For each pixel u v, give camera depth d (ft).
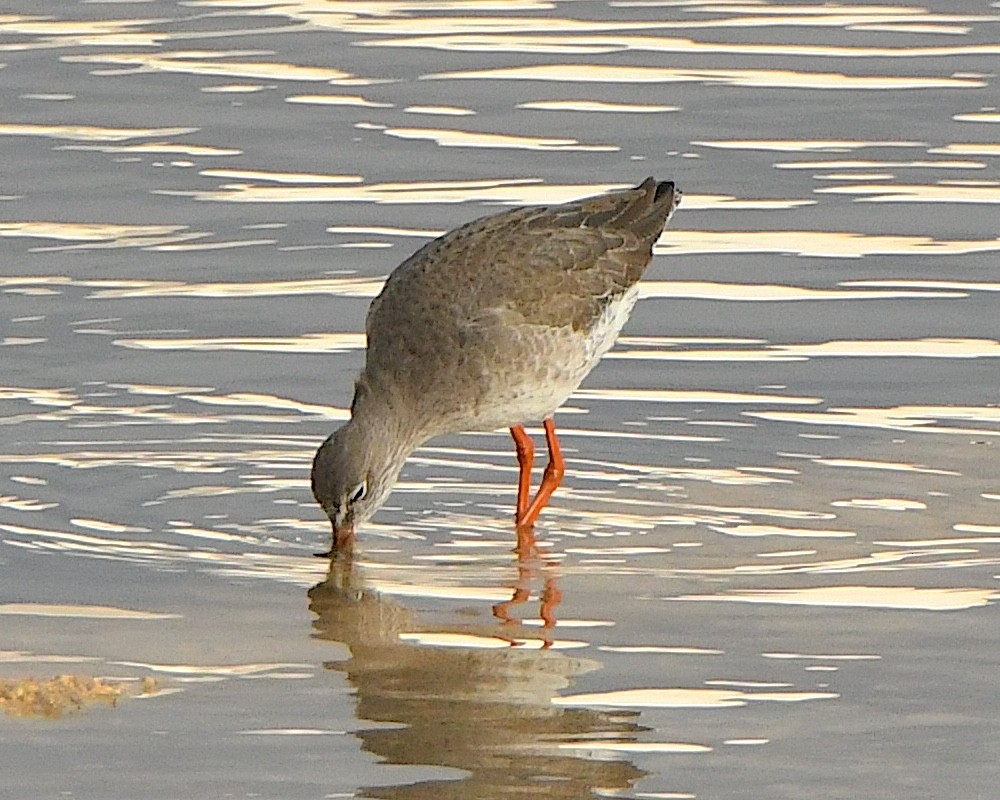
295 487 51.57
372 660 41.04
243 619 43.32
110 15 88.22
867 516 49.06
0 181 71.20
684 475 52.11
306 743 37.01
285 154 73.51
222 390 56.59
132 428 54.34
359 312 61.41
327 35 85.71
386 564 47.11
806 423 54.65
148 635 42.27
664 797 34.96
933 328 59.88
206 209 68.95
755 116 76.38
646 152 73.20
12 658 40.88
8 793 34.96
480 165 72.23
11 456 52.39
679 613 43.50
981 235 66.13
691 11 88.53
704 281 63.52
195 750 36.68
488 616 43.55
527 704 38.75
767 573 45.78
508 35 85.51
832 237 66.23
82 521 48.83
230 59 82.79
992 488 50.42
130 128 75.82
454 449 56.03
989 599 43.96
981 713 38.14
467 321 51.75
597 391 57.11
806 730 37.47
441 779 35.60
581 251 53.62
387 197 69.72
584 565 46.75
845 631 42.27
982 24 85.92
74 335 59.67
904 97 77.82
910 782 35.40
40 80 80.33
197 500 50.47
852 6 88.89
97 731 37.42
